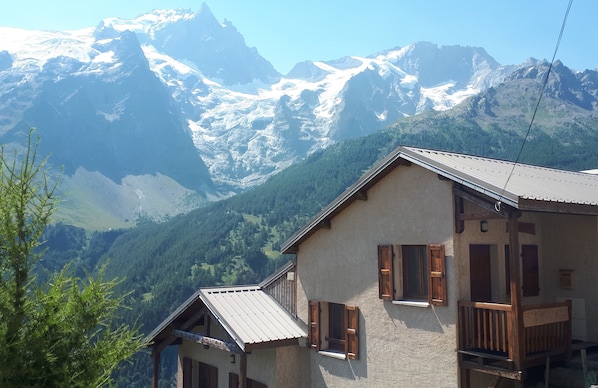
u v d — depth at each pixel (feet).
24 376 27.37
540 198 39.19
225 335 62.69
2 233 28.63
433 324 45.29
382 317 50.03
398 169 48.96
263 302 63.36
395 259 49.06
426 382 45.65
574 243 51.60
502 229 47.88
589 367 42.73
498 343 40.22
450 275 43.96
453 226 43.86
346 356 53.31
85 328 29.43
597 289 49.75
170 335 67.92
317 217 55.62
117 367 31.60
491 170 48.06
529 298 51.03
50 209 30.53
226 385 64.39
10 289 28.19
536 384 43.29
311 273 58.34
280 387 57.67
